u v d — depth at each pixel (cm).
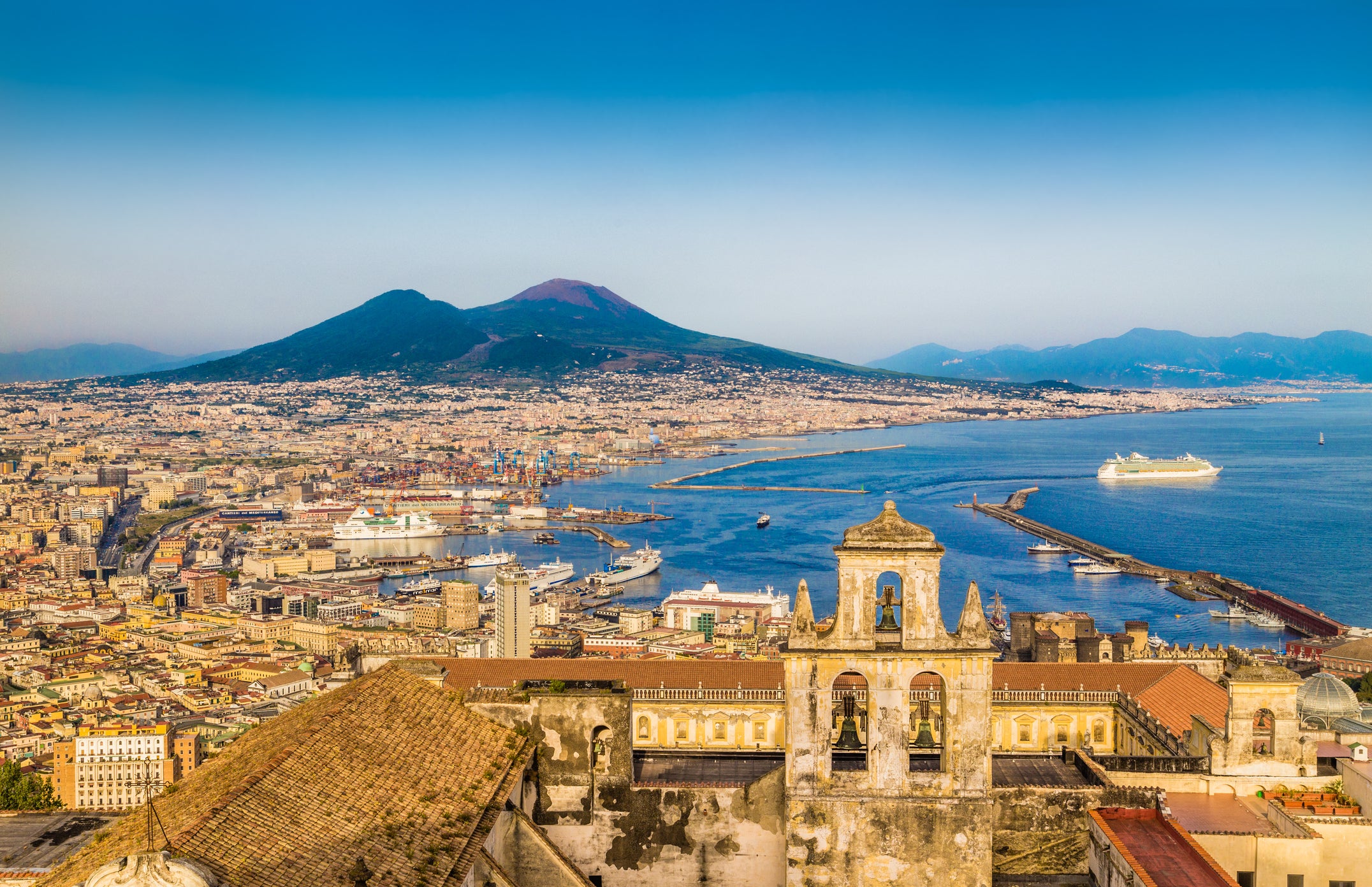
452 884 4822
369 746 5619
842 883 6075
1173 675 10650
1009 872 6431
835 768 6341
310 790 5044
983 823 6031
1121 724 10231
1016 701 10444
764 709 10819
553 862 5975
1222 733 8000
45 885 4744
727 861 6425
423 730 6041
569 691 6544
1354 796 7375
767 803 6391
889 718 6056
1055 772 7038
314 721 5712
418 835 5069
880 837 6062
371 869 4666
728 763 7250
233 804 4716
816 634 6053
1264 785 7600
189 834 4441
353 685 6334
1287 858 6631
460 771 5778
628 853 6450
